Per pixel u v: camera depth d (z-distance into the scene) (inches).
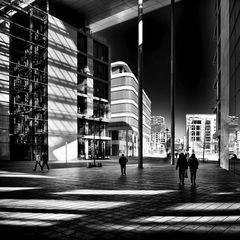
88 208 317.7
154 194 422.6
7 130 1595.7
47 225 246.5
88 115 2032.5
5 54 1616.6
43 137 1702.8
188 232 227.1
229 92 890.7
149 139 5260.8
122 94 3139.8
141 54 1132.5
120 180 628.1
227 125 949.2
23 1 1617.9
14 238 211.0
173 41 1454.2
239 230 232.5
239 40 728.3
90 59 2114.9
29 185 529.7
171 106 1438.2
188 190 468.8
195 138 7106.3
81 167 1122.7
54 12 1940.2
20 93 1860.2
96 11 1990.7
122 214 289.0
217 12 1459.2
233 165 819.4
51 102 1718.8
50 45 1744.6
